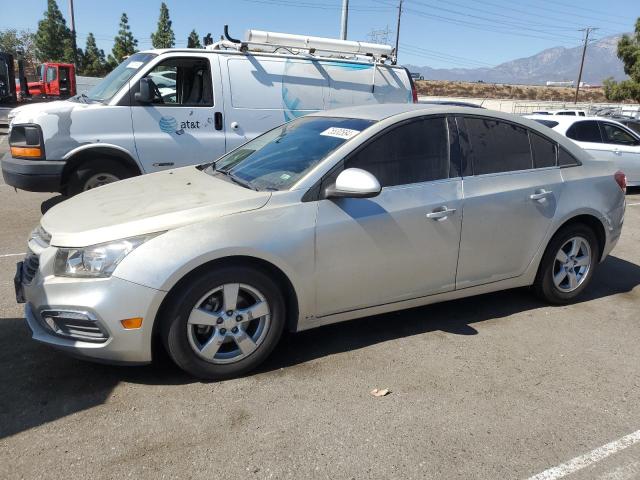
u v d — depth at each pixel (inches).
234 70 275.0
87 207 134.4
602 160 186.9
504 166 162.1
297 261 129.0
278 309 130.6
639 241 279.0
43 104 254.2
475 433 111.2
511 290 196.5
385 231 139.5
